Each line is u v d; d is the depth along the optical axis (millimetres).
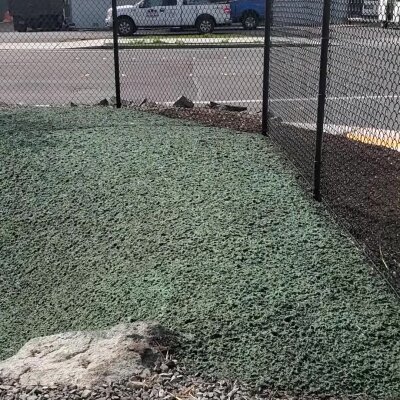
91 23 25438
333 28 5070
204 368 3258
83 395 2959
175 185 5285
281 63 6641
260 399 3064
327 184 5477
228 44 18125
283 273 4051
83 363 3201
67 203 5227
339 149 6035
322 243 4434
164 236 4566
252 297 3793
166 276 4094
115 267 4359
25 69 15211
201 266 4148
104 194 5266
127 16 21875
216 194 5105
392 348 3455
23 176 5656
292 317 3631
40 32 23984
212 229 4578
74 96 11711
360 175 5648
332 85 9438
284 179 5465
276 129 6508
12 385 3064
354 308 3752
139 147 6078
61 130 6727
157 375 3141
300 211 4902
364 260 4258
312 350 3402
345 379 3234
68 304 4152
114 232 4766
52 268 4578
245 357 3344
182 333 3506
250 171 5586
